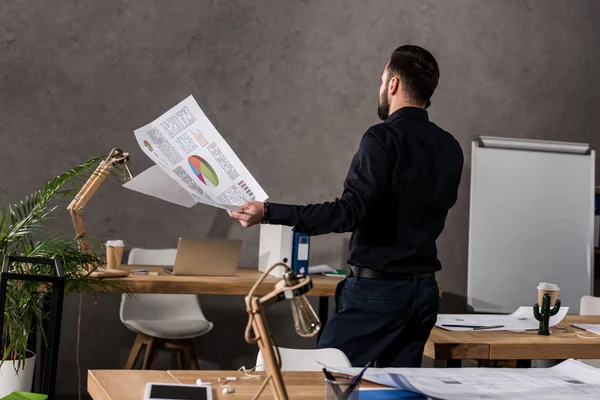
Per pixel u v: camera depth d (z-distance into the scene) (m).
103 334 4.31
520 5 5.05
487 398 1.47
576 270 4.93
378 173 2.18
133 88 4.35
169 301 4.17
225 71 4.50
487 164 4.78
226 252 3.75
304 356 2.03
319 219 2.09
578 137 5.19
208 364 4.49
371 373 1.64
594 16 5.20
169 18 4.40
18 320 2.98
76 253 3.20
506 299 4.80
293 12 4.61
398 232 2.25
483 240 4.77
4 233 3.11
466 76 4.94
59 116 4.25
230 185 2.23
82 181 4.25
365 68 4.74
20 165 4.20
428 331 2.31
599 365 2.90
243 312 4.55
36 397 2.14
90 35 4.29
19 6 4.19
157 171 2.29
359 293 2.28
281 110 4.60
